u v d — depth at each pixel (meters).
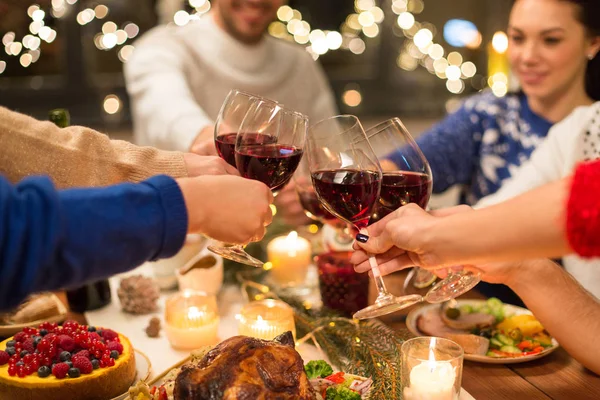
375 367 1.15
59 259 0.74
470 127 2.37
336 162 1.07
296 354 0.98
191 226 0.89
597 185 0.78
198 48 2.63
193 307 1.36
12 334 1.36
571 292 1.22
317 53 4.01
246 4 2.58
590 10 1.99
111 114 4.47
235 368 0.92
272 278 1.69
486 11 5.07
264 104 1.14
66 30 4.24
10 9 3.43
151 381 1.15
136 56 2.48
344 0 4.67
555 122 2.22
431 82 5.34
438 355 1.09
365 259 1.16
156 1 4.14
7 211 0.69
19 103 4.27
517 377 1.21
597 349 1.17
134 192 0.80
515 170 2.29
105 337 1.23
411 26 4.69
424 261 0.94
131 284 1.52
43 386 1.08
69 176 1.24
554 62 2.08
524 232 0.83
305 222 2.06
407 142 1.15
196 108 2.15
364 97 5.20
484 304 1.47
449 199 4.45
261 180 1.15
